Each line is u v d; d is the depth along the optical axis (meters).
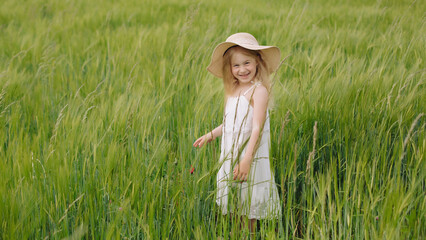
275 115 2.78
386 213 1.75
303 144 2.59
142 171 2.23
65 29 6.39
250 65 2.17
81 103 3.30
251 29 5.98
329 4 8.70
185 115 2.94
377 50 4.57
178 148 2.65
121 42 5.39
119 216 1.87
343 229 1.95
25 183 2.07
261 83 2.19
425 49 4.01
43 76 4.27
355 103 2.79
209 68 2.35
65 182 2.11
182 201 2.08
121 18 7.35
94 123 2.78
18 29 6.88
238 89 2.27
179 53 4.43
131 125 2.67
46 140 2.89
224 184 2.21
